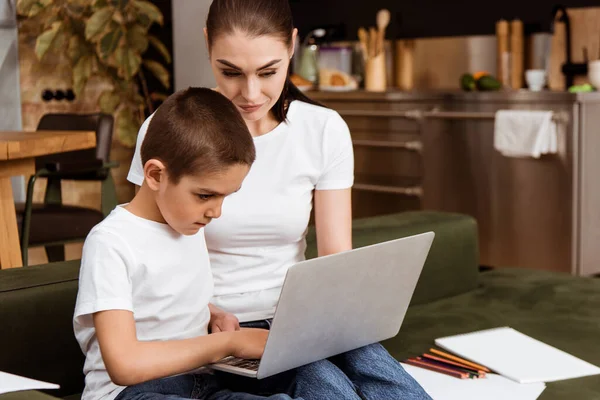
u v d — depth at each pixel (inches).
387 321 67.7
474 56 218.8
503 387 75.7
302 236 76.4
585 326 93.7
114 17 218.8
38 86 218.2
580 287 109.0
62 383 79.4
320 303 59.7
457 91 198.1
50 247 157.2
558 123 179.8
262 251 74.5
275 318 57.4
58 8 215.3
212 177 58.6
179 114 59.1
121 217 61.6
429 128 201.2
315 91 223.3
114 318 57.5
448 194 199.8
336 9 241.9
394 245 62.9
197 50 160.9
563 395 74.0
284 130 75.2
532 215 186.2
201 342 60.3
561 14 201.6
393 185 210.4
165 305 62.4
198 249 65.3
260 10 68.3
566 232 181.2
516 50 204.5
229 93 70.4
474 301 105.3
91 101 227.1
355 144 215.8
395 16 231.9
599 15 196.9
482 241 195.6
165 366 58.0
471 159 194.7
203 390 64.2
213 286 68.4
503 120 183.5
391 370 65.2
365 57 224.1
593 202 181.2
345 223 77.0
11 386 60.2
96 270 58.5
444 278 106.0
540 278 114.0
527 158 185.5
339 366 67.9
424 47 227.8
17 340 75.9
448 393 74.0
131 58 219.8
